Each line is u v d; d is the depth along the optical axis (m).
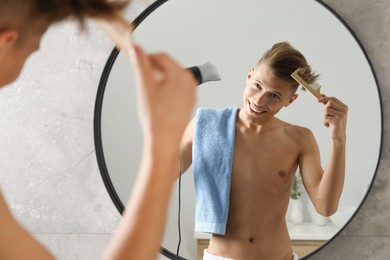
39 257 0.50
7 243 0.48
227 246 1.46
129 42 0.47
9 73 0.51
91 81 1.62
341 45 1.47
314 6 1.48
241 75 1.48
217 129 1.47
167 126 0.43
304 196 1.46
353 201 1.47
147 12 1.53
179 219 1.49
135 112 1.54
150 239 0.43
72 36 1.63
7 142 1.65
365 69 1.47
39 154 1.64
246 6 1.50
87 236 1.62
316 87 1.46
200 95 1.49
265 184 1.46
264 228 1.45
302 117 1.46
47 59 1.64
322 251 1.54
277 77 1.45
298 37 1.47
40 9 0.48
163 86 0.43
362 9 1.53
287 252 1.46
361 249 1.53
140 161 1.54
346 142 1.47
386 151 1.52
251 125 1.46
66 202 1.63
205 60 1.50
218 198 1.46
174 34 1.52
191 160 1.48
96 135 1.55
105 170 1.55
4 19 0.48
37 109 1.64
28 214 1.65
